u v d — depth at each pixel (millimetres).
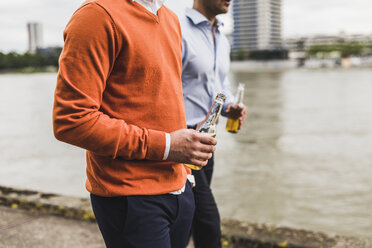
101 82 1109
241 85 2330
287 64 143000
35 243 2686
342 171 7816
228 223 2980
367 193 6414
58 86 1085
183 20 2061
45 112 19969
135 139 1117
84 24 1076
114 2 1128
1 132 13422
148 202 1214
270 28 174375
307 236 2758
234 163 8539
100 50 1089
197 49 2043
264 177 7418
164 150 1146
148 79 1171
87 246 2666
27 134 12773
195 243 2078
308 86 42625
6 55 158875
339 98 27109
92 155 1227
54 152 9672
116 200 1202
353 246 2607
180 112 1258
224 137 11898
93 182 1241
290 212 5617
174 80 1249
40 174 7645
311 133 12648
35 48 195500
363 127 13883
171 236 1351
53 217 3143
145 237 1208
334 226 5059
